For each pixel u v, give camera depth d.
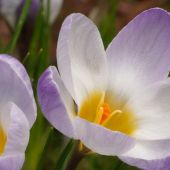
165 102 0.28
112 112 0.28
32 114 0.25
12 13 0.35
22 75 0.25
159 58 0.28
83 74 0.28
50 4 0.36
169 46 0.28
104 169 0.36
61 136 0.35
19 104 0.25
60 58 0.26
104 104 0.28
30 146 0.33
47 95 0.25
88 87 0.28
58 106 0.25
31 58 0.35
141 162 0.26
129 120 0.28
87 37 0.28
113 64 0.29
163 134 0.28
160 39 0.28
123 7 0.51
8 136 0.24
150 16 0.28
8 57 0.25
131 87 0.29
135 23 0.28
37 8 0.35
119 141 0.25
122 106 0.29
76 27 0.27
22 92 0.25
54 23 0.42
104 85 0.28
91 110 0.28
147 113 0.28
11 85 0.25
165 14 0.28
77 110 0.27
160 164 0.26
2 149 0.26
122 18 0.51
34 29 0.35
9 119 0.26
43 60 0.35
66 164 0.29
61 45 0.26
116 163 0.32
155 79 0.29
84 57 0.28
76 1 0.41
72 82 0.26
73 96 0.26
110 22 0.39
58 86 0.25
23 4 0.35
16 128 0.24
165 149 0.27
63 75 0.26
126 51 0.29
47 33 0.35
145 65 0.29
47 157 0.36
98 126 0.25
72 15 0.26
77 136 0.26
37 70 0.35
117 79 0.29
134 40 0.28
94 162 0.36
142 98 0.28
